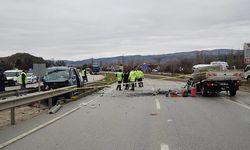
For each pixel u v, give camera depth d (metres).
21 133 10.36
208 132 10.24
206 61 74.75
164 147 8.30
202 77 23.75
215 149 8.09
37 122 12.55
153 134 9.97
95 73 104.25
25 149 8.23
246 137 9.49
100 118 13.36
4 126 12.01
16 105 12.49
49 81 22.06
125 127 11.20
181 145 8.52
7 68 82.62
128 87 33.53
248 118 13.14
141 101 20.53
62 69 23.27
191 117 13.42
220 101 20.14
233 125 11.52
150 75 73.69
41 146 8.55
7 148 8.38
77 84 24.48
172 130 10.59
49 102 17.25
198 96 24.06
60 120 12.95
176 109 16.14
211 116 13.70
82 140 9.20
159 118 13.18
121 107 17.27
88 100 21.72
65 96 21.64
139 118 13.23
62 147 8.41
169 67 86.94
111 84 45.25
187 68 70.25
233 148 8.19
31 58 94.38
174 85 40.78
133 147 8.34
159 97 23.55
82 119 13.15
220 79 23.12
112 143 8.80
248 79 42.69
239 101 20.08
